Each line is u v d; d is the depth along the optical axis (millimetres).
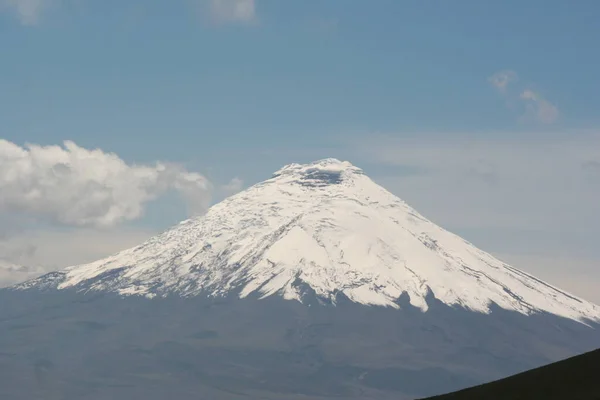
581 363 185500
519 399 176750
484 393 186250
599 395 169125
